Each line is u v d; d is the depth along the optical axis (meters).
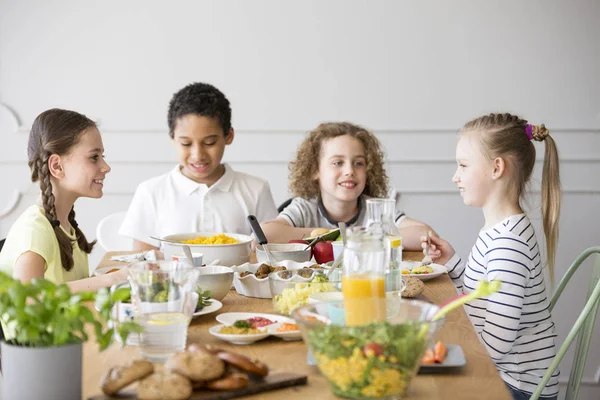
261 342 1.23
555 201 1.94
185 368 0.96
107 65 3.47
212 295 1.50
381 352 0.93
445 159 3.54
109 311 0.94
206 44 3.48
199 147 2.45
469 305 1.81
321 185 2.45
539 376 1.76
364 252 1.12
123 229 2.55
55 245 1.74
